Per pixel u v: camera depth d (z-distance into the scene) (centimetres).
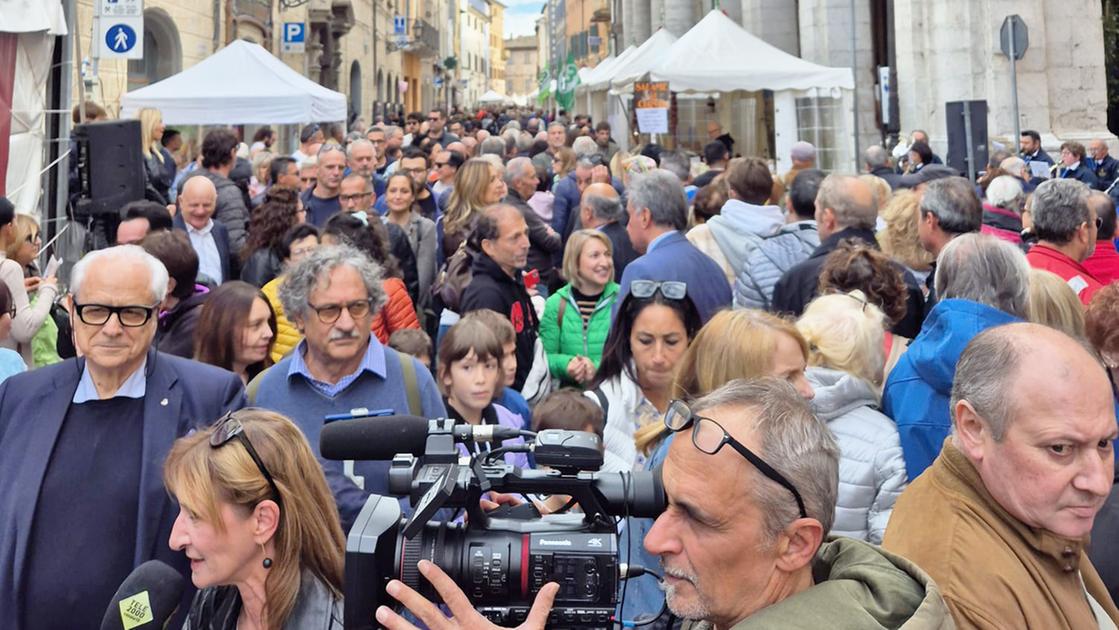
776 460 199
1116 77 2344
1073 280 568
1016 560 251
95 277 363
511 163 1117
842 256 489
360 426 252
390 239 912
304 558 282
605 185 881
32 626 357
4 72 995
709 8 3412
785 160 1800
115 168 1010
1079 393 244
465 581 217
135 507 364
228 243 921
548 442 223
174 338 535
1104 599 278
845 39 2383
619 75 2127
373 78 5512
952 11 1831
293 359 424
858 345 383
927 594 191
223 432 277
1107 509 299
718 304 593
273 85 1686
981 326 365
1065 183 578
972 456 256
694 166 1872
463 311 653
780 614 190
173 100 1652
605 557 217
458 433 244
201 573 275
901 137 1980
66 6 1081
